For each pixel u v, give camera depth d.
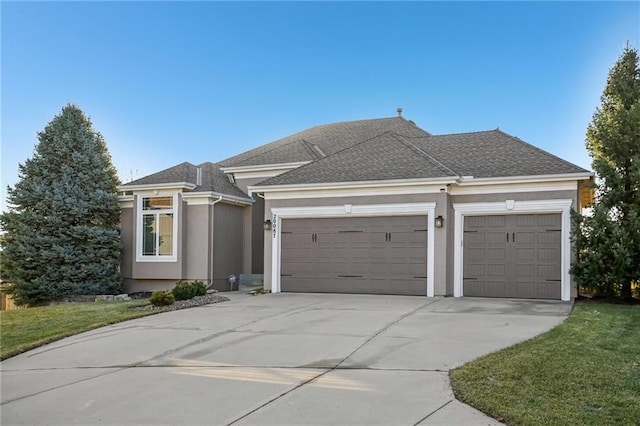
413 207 14.89
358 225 15.66
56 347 9.31
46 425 5.39
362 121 24.53
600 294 13.70
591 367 6.50
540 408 5.17
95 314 12.51
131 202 18.83
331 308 12.36
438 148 17.75
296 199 16.33
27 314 12.98
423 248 14.86
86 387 6.70
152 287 18.31
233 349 8.41
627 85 14.69
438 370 6.75
